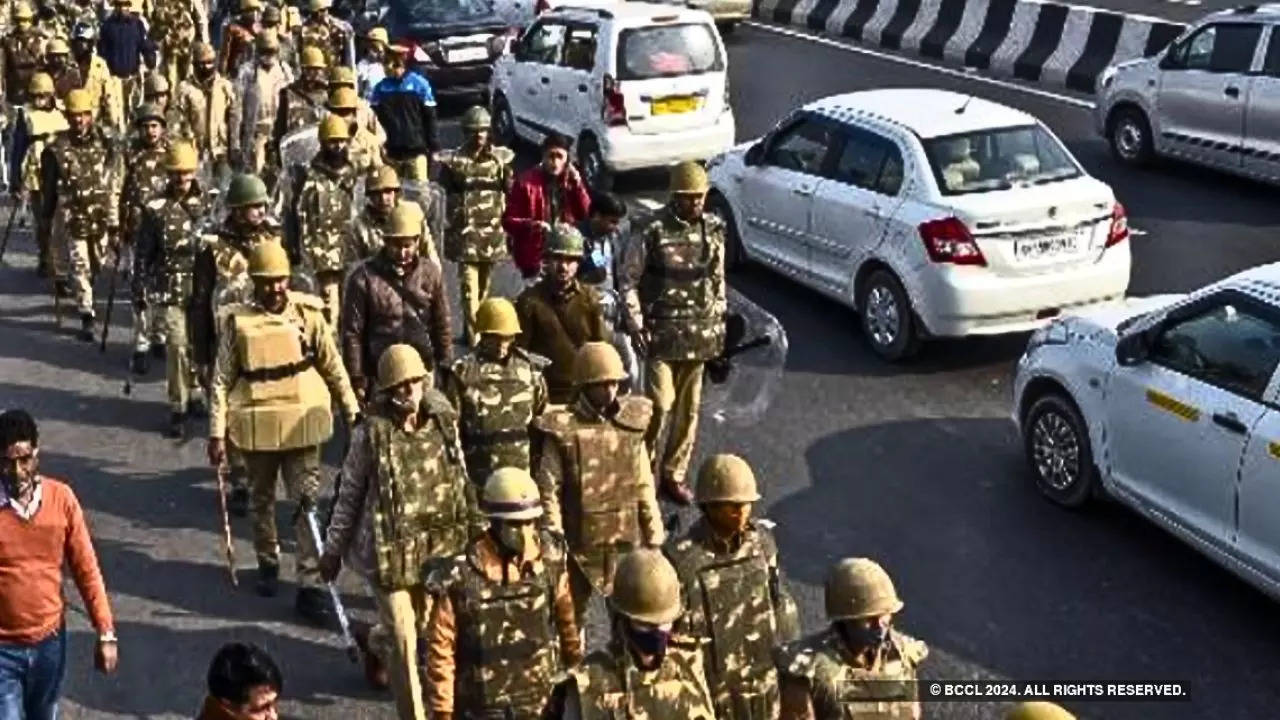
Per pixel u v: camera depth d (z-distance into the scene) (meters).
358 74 17.06
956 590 8.59
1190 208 15.49
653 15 16.42
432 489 6.86
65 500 6.37
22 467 6.18
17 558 6.26
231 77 16.61
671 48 16.33
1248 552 8.05
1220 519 8.23
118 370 12.21
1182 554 8.93
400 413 6.82
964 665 7.86
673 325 9.16
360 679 7.77
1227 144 16.00
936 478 9.99
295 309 8.25
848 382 11.58
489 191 11.60
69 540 6.41
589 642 7.95
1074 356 9.29
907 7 23.98
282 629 8.27
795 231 12.91
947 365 11.88
